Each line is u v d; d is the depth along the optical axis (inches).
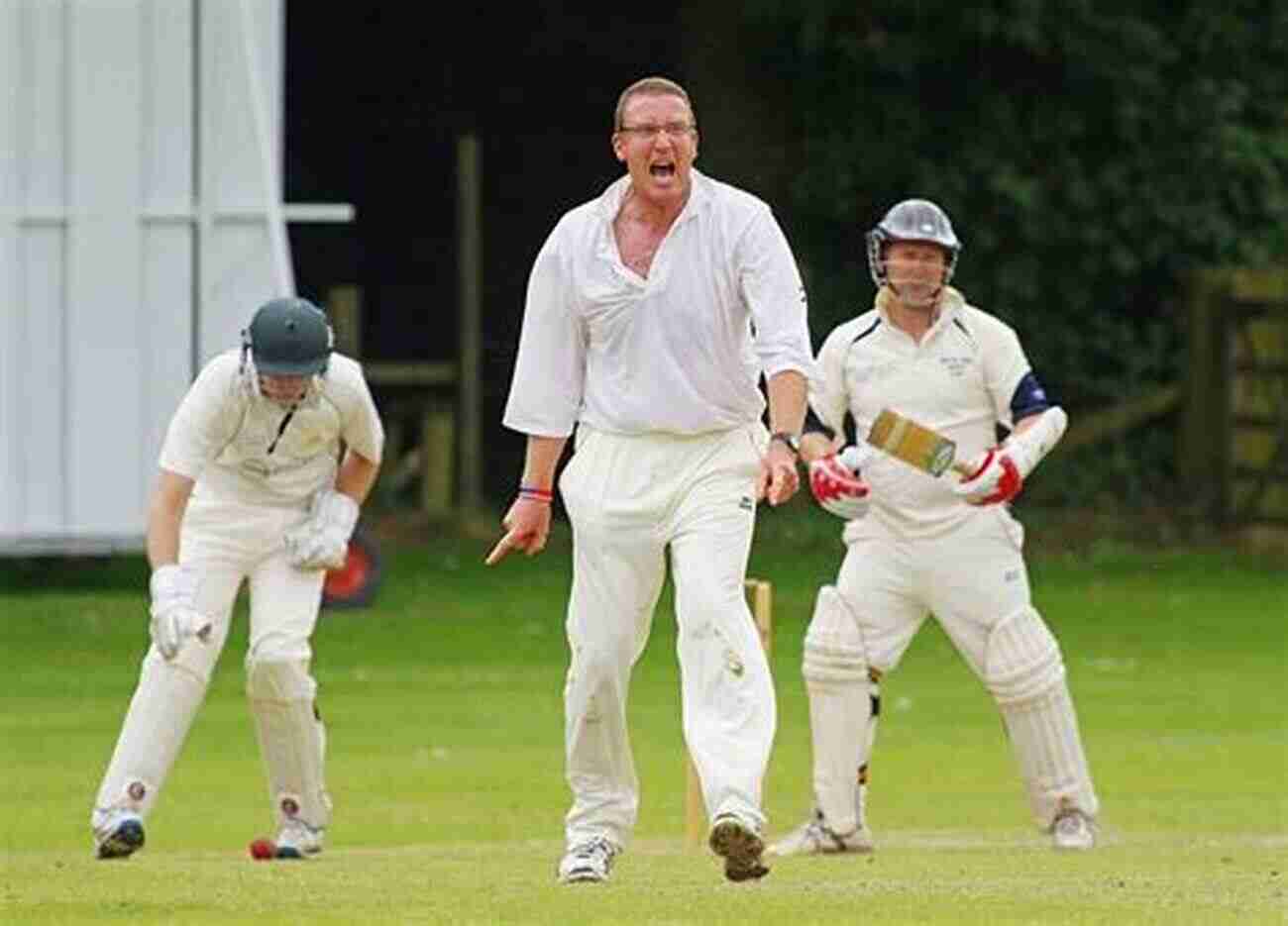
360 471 1681.8
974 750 2313.0
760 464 1381.6
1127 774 2161.7
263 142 3046.3
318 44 4030.5
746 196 1374.3
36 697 2571.4
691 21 4050.2
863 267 4065.0
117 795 1654.8
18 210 3029.0
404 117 4050.2
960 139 4052.7
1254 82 4121.6
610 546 1375.5
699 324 1363.2
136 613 3090.6
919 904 1301.7
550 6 4055.1
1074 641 3002.0
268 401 1627.7
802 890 1359.5
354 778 2143.2
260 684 1669.5
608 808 1417.3
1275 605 3302.2
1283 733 2393.0
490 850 1748.3
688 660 1357.0
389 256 4052.7
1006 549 1785.2
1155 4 4074.8
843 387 1786.4
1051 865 1589.6
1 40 3016.7
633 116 1357.0
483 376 3988.7
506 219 4055.1
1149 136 4072.3
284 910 1290.6
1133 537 3843.5
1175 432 4030.5
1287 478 3799.2
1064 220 4057.6
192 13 3041.3
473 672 2755.9
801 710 2561.5
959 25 4003.4
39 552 3065.9
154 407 3048.7
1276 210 4106.8
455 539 3727.9
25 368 3036.4
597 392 1381.6
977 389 1779.0
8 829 1898.4
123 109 3034.0
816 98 4057.6
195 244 3043.8
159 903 1326.3
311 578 1680.6
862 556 1780.3
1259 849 1706.4
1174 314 4092.0
